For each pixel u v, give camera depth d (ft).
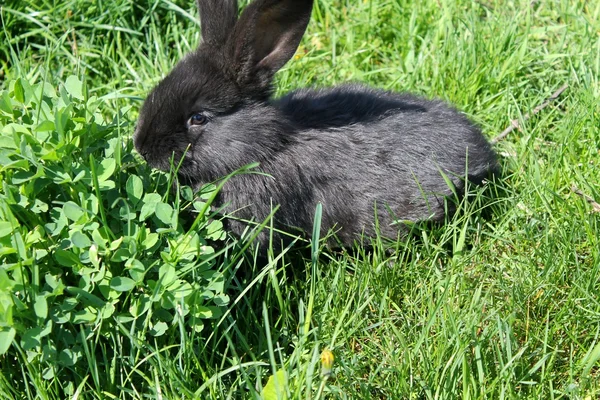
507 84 3.18
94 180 2.34
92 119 2.51
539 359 2.48
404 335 2.49
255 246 2.75
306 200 2.84
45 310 2.25
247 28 2.72
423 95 3.17
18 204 2.34
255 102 2.78
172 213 2.44
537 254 2.69
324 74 3.31
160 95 2.71
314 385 2.36
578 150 3.03
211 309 2.39
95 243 2.34
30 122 2.48
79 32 3.34
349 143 2.87
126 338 2.39
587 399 2.40
